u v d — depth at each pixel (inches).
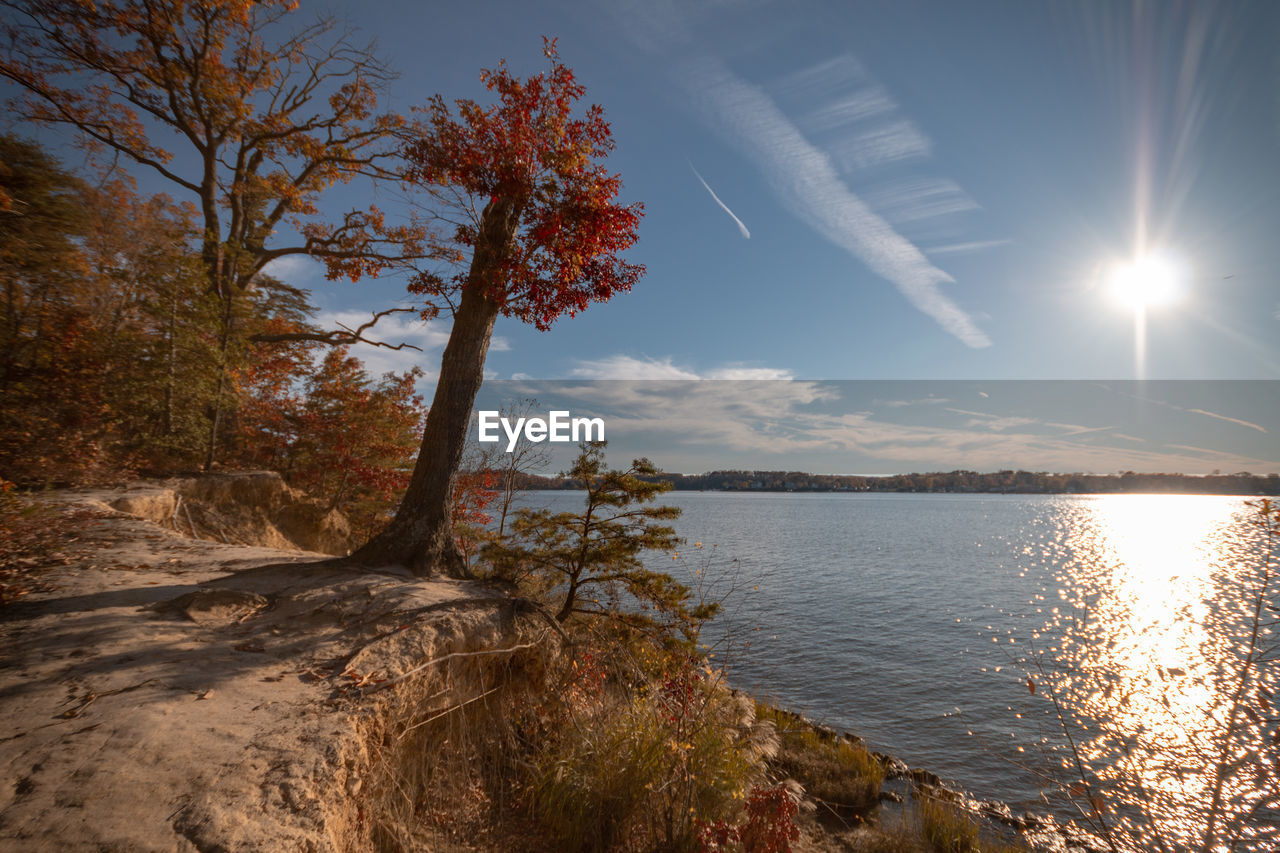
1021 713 700.7
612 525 349.7
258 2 852.6
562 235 337.4
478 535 386.0
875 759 458.3
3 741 134.3
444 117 344.2
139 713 149.9
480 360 343.3
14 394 545.6
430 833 173.9
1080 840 383.2
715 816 204.4
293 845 118.3
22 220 516.4
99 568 292.5
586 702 252.5
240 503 677.9
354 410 859.4
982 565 2389.3
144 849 106.3
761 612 1288.1
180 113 866.8
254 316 851.4
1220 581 1599.4
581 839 184.5
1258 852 321.4
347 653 203.8
